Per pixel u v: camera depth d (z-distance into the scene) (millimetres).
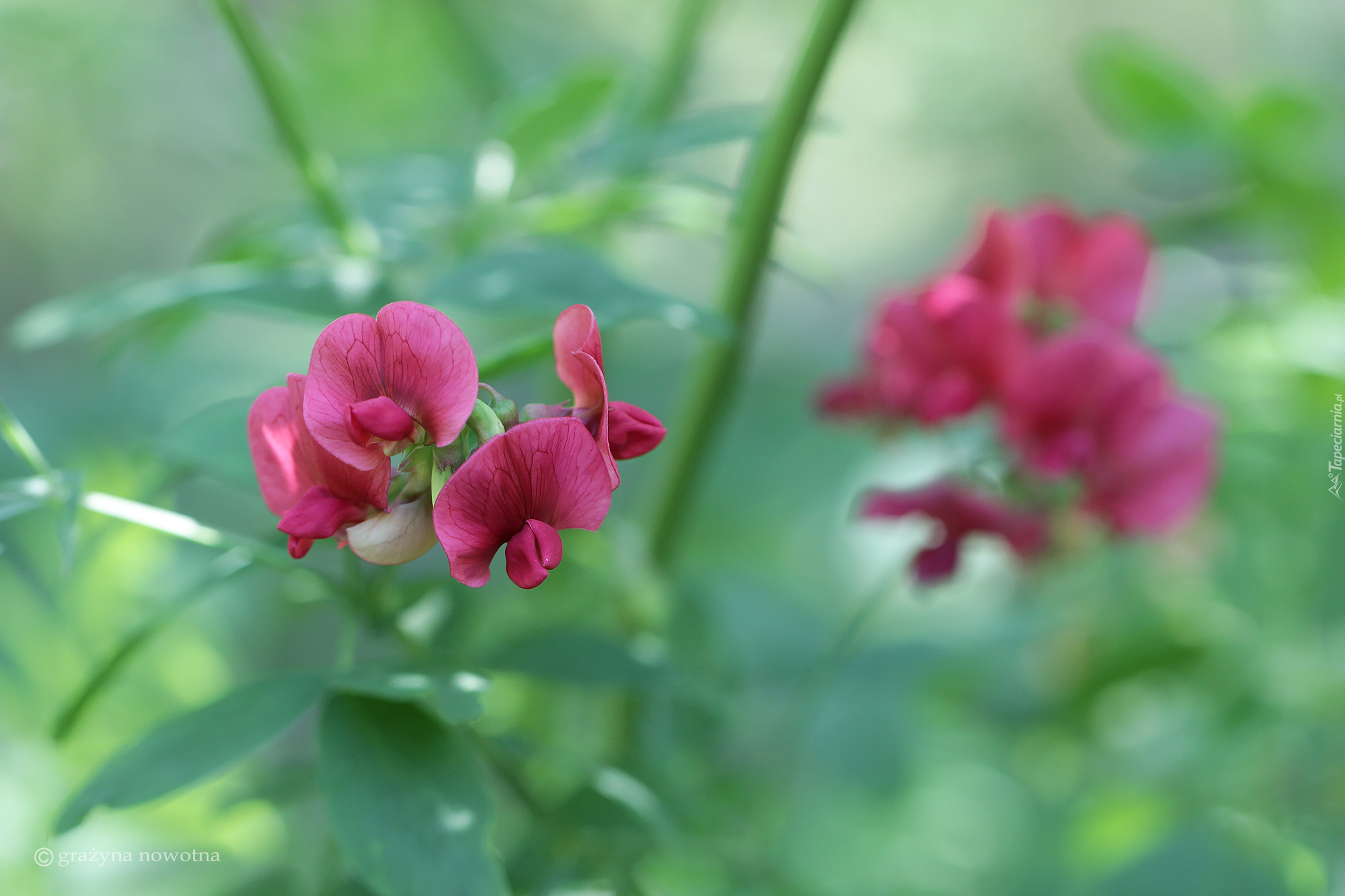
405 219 544
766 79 1184
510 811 554
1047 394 556
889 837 709
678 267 1166
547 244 505
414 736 466
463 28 815
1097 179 1582
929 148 1472
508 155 550
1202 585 690
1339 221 654
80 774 569
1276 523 675
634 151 540
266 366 974
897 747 649
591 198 542
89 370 941
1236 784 645
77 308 520
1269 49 955
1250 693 656
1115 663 685
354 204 545
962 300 556
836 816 678
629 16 1037
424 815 458
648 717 558
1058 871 698
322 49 905
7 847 559
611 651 507
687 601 567
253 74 518
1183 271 769
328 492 463
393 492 462
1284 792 641
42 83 885
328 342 457
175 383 917
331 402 458
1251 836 599
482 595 538
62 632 572
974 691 722
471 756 466
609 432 467
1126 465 560
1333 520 659
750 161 532
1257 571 684
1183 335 646
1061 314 578
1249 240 702
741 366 541
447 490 453
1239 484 656
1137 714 738
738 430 939
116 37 860
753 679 632
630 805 513
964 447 593
